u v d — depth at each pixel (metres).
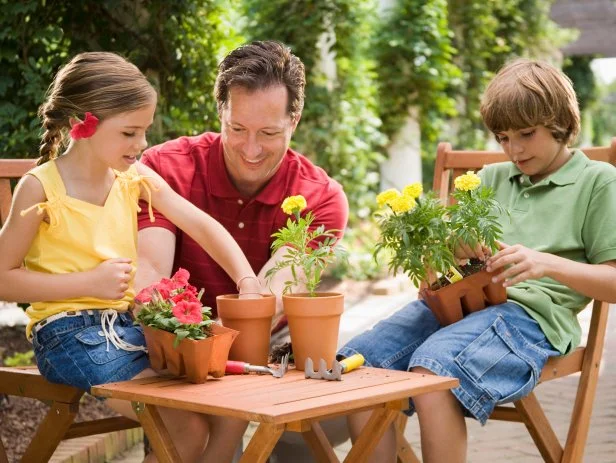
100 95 2.18
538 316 2.52
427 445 2.30
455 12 10.16
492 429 3.94
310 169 2.84
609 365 5.00
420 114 9.42
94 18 4.36
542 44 10.85
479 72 10.26
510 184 2.81
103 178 2.34
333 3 7.94
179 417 2.14
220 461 2.29
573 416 2.61
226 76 2.44
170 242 2.65
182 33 4.53
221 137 2.69
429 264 2.37
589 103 16.89
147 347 2.18
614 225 2.54
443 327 2.56
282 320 2.76
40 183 2.23
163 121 4.45
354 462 2.09
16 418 3.60
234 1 5.09
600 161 2.70
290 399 1.84
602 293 2.46
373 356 2.57
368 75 8.57
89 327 2.25
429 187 10.34
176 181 2.75
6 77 4.26
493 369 2.35
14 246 2.19
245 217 2.73
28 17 4.18
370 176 8.65
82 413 3.79
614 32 14.02
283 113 2.43
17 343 4.68
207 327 2.11
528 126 2.59
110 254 2.29
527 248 2.43
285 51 2.50
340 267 7.61
